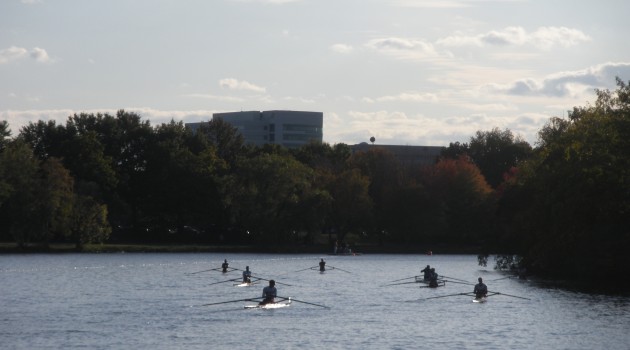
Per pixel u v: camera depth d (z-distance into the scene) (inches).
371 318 4611.2
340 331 4168.3
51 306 5039.4
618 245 6250.0
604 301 5374.0
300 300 5428.2
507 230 7534.5
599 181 6250.0
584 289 6200.8
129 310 4849.9
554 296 5693.9
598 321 4510.3
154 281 6766.7
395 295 5890.8
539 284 6658.5
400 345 3836.1
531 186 7401.6
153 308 4948.3
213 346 3777.1
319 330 4192.9
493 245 7667.3
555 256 6742.1
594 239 6373.0
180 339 3927.2
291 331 4156.0
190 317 4579.2
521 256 7490.2
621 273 6456.7
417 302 5413.4
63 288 6131.9
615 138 6289.4
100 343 3818.9
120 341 3868.1
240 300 5157.5
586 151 6437.0
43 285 6328.7
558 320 4547.2
